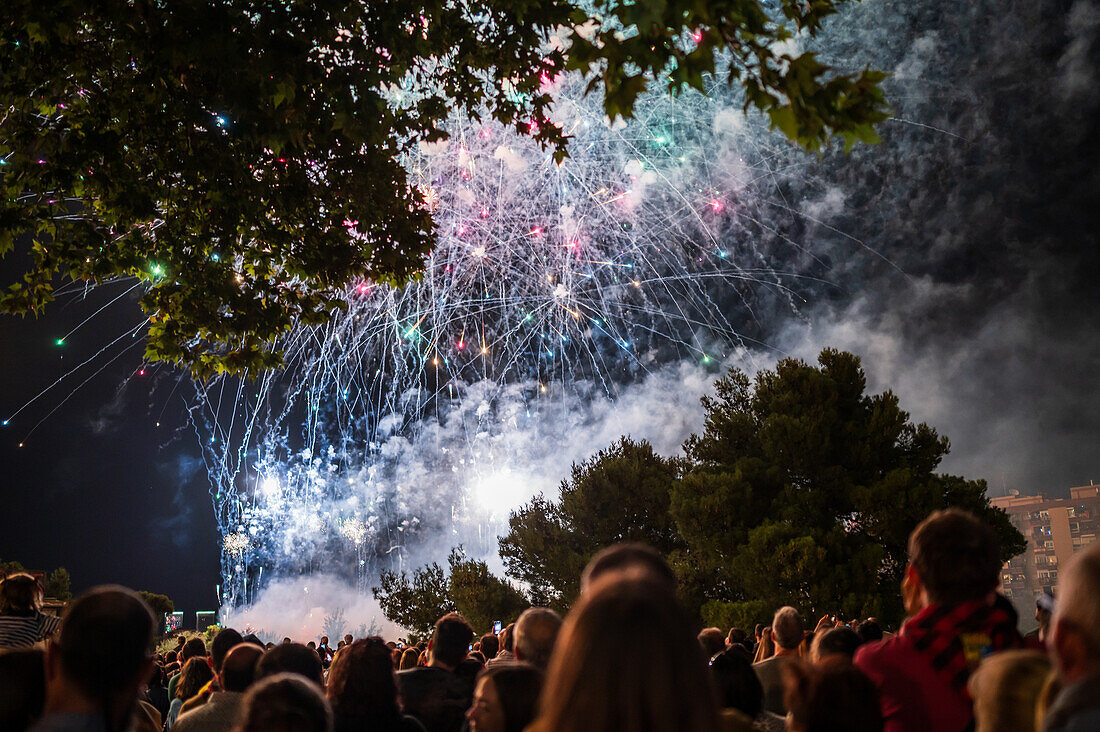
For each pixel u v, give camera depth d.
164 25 5.78
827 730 2.18
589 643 1.31
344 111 5.43
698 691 1.30
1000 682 1.98
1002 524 15.38
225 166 6.63
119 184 7.04
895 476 15.32
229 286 7.64
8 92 6.73
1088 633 1.57
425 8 6.20
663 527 18.44
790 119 3.59
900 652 2.68
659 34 3.63
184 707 4.36
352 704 3.19
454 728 4.09
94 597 2.36
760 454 17.81
